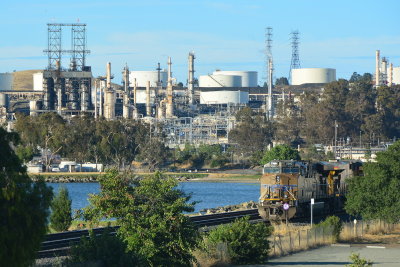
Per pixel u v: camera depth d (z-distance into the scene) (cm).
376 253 17325
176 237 13562
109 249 12462
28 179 9300
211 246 15450
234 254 15400
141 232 13388
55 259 13488
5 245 8669
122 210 13588
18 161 9344
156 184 13950
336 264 15625
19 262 8838
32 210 9106
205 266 14712
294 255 16888
